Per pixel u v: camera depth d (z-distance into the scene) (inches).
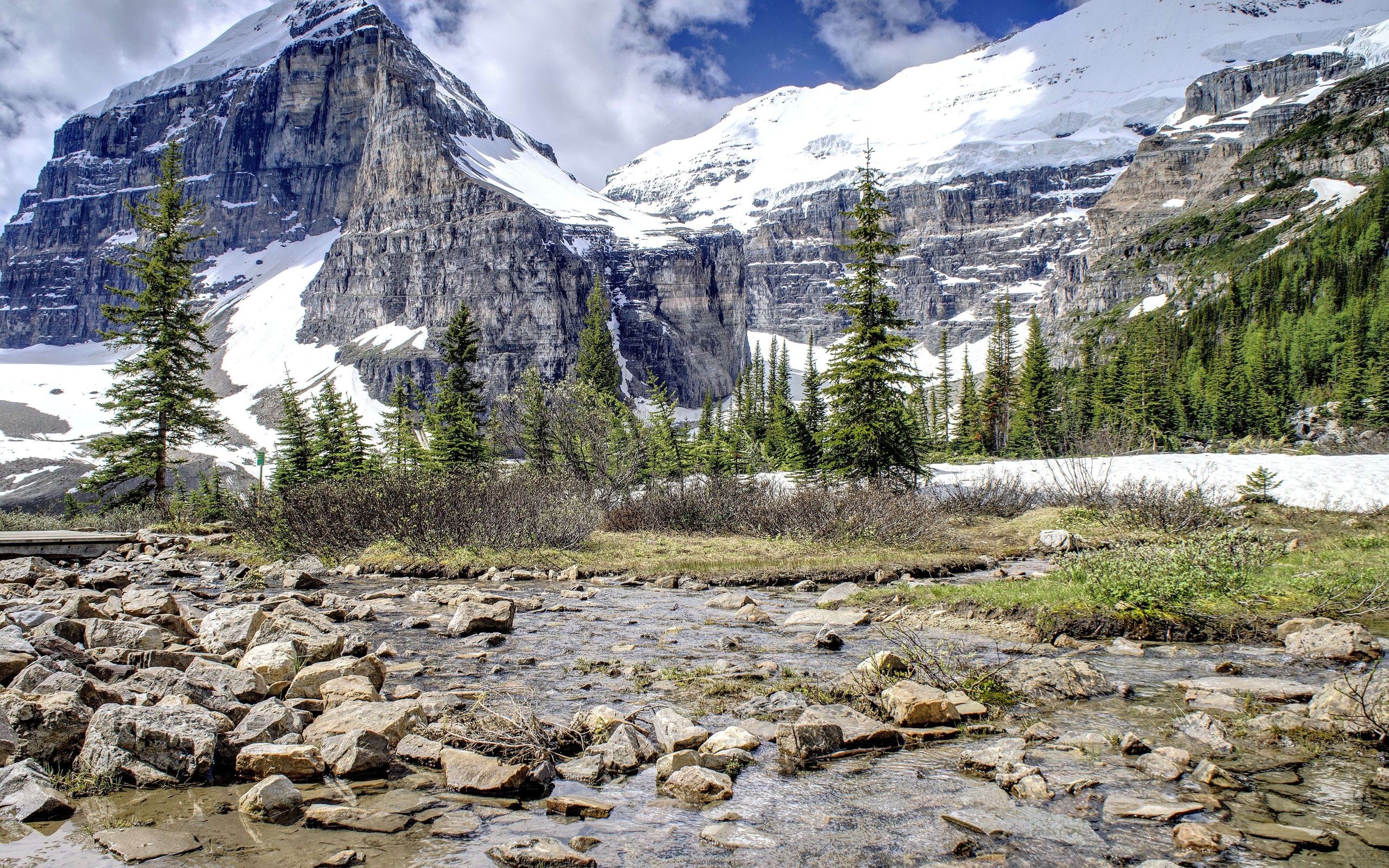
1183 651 354.0
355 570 687.1
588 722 243.1
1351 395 3063.5
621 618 458.9
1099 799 187.5
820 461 1331.2
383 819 173.6
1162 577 416.5
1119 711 262.8
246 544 908.0
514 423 1277.1
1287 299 4835.1
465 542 776.3
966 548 893.8
